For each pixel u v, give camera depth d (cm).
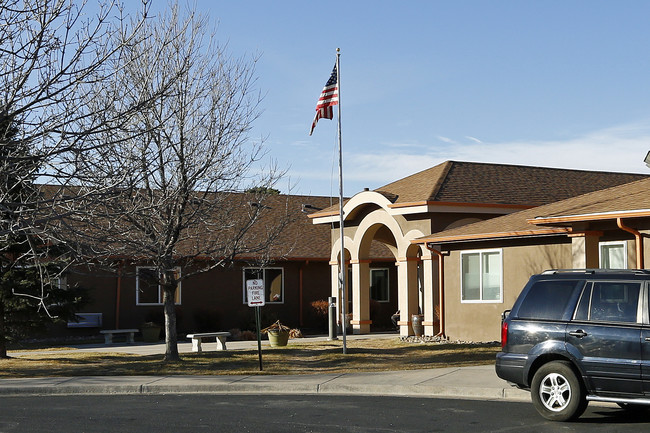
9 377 1884
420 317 2769
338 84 2438
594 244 2067
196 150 1948
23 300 2120
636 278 1149
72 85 1172
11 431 1142
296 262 3622
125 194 1416
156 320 3250
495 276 2497
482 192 2900
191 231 2289
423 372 1773
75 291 2259
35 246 1881
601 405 1332
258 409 1341
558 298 1202
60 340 3064
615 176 3553
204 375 1864
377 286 3794
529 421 1177
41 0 1105
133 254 1973
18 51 1107
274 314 3469
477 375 1673
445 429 1122
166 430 1141
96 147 1126
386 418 1223
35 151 1157
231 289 3462
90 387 1658
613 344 1134
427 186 2889
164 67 1923
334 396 1538
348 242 3228
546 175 3291
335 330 2873
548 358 1206
